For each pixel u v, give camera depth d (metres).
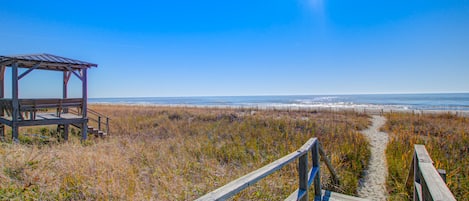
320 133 9.73
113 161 5.06
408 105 40.06
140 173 4.68
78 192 3.51
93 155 5.34
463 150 6.88
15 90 7.89
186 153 6.67
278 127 11.20
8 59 7.92
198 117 15.86
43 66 9.88
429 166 2.43
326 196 3.92
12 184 3.52
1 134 9.09
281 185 4.25
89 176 4.00
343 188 4.59
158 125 13.34
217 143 8.25
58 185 3.61
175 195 3.63
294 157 2.72
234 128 11.30
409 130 10.34
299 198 2.80
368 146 8.13
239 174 4.91
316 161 3.81
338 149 6.82
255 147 7.39
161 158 5.91
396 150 6.92
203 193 3.78
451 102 46.91
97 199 3.31
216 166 5.53
